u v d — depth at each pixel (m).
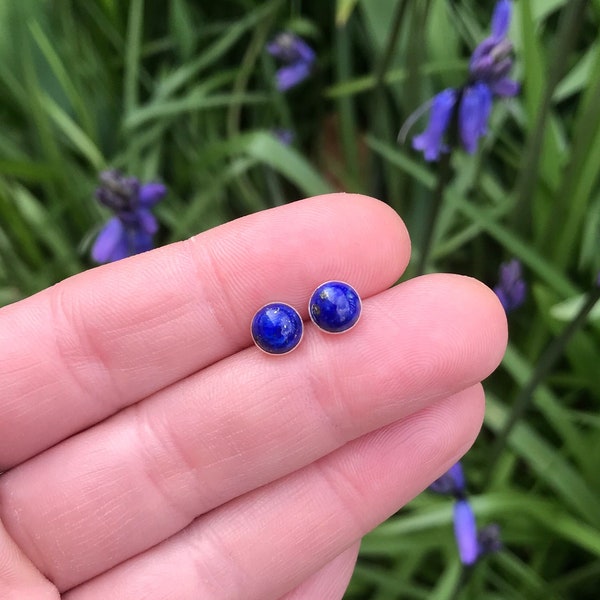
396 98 0.14
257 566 0.09
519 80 0.13
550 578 0.12
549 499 0.12
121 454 0.08
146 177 0.14
